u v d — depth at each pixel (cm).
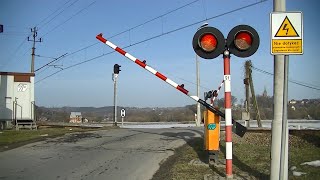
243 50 768
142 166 1030
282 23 633
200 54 782
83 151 1306
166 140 1609
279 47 634
